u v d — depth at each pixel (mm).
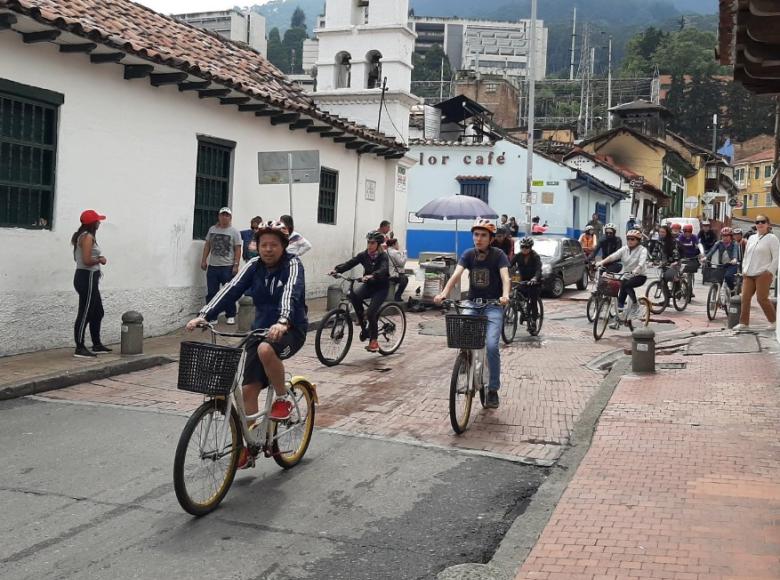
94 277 9945
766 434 7215
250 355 5711
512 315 13031
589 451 6828
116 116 11219
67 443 6793
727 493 5672
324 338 10500
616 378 9906
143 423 7480
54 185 10297
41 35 9531
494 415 8211
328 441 7090
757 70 6535
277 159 12758
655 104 52781
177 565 4492
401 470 6352
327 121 15445
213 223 13742
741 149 83375
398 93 20609
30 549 4660
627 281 14016
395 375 10164
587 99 61312
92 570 4402
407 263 28078
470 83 62500
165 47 12391
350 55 21250
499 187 32438
